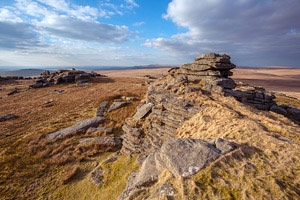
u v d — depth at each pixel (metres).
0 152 18.95
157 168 7.61
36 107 40.75
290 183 5.18
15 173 15.74
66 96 53.03
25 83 94.06
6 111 37.19
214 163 6.12
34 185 14.78
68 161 18.33
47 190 14.27
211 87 21.78
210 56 24.98
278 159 6.45
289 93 71.06
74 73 88.06
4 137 23.53
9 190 13.94
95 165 17.78
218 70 24.61
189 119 15.36
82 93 57.25
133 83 79.00
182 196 4.89
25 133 25.14
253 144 7.68
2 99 51.16
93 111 36.38
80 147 20.88
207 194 4.89
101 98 45.41
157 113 19.02
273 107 25.41
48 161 17.97
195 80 25.84
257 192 4.84
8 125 28.02
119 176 14.80
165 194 5.17
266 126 10.66
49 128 26.58
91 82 81.75
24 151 19.39
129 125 20.86
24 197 13.50
